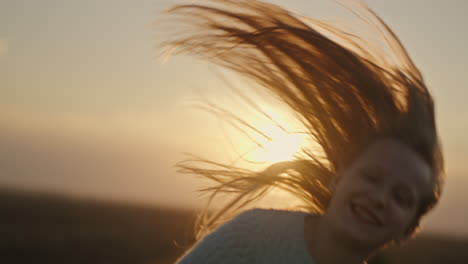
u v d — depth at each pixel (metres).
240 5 3.15
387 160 2.25
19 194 87.12
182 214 64.75
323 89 2.83
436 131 2.42
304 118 2.91
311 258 2.31
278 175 2.96
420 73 2.72
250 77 3.13
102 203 85.88
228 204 3.08
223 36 3.16
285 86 2.99
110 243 28.72
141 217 53.31
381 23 2.93
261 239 2.38
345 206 2.24
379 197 2.18
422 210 2.32
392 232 2.21
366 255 2.28
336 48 2.85
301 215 2.46
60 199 82.38
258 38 3.06
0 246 23.48
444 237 91.12
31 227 33.66
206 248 2.43
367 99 2.63
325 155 2.87
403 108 2.49
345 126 2.68
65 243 26.98
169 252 27.30
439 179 2.36
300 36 2.97
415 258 35.56
